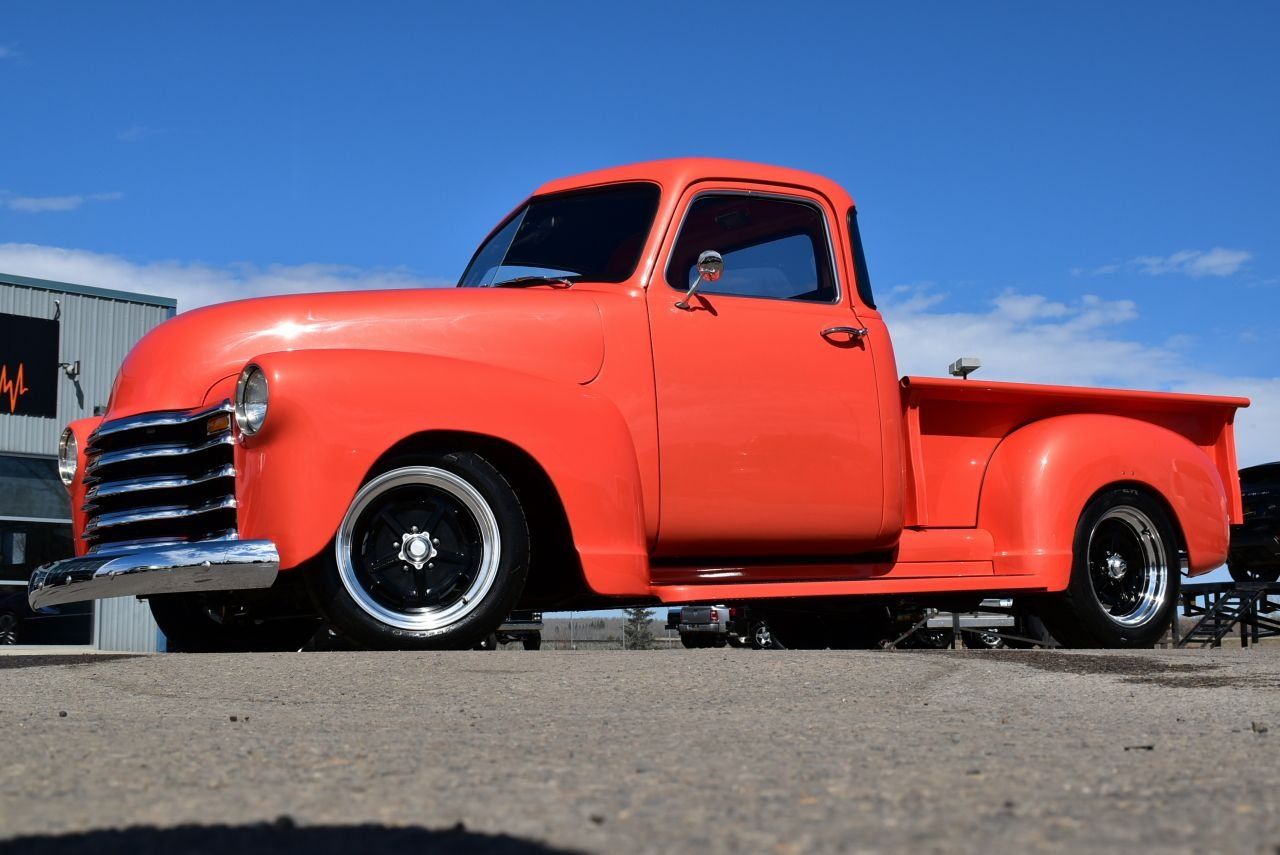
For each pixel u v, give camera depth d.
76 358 17.89
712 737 2.18
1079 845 1.19
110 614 17.39
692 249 5.22
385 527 4.38
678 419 5.00
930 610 6.05
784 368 5.22
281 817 1.30
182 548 4.17
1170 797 1.49
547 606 5.08
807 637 6.29
